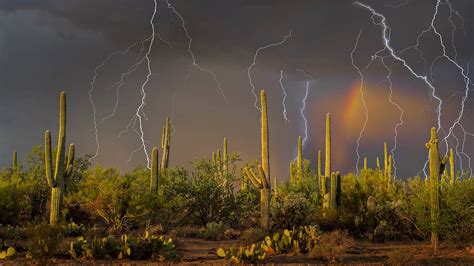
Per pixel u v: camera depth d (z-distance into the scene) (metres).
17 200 24.00
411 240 20.31
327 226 22.52
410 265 14.26
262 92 22.70
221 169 27.14
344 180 28.70
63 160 21.94
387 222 20.95
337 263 14.46
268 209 22.08
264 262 14.49
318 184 29.39
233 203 26.45
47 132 21.47
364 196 25.27
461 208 17.84
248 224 26.64
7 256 14.65
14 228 21.80
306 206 23.77
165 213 23.55
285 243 16.75
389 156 28.45
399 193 25.06
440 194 18.41
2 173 27.89
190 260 14.94
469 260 15.04
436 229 17.94
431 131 18.98
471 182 18.50
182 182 26.31
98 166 24.36
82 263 13.73
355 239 20.86
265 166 22.27
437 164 18.64
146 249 15.29
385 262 14.64
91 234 20.56
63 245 15.75
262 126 22.50
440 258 15.46
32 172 27.47
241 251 14.44
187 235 22.22
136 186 23.95
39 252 14.23
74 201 24.05
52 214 21.47
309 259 15.32
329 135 26.20
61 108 22.12
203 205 26.20
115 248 15.34
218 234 21.22
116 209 22.36
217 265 13.80
